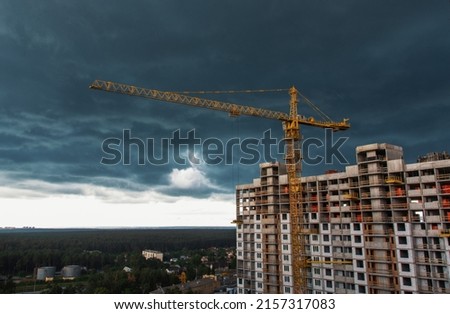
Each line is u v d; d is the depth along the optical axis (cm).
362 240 10331
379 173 10169
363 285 10106
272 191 13088
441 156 9731
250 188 14000
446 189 8950
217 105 13988
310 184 12125
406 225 9450
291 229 12188
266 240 12912
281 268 12338
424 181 9294
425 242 9131
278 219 12794
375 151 10369
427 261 9019
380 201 10044
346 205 10969
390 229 9856
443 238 8806
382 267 9825
